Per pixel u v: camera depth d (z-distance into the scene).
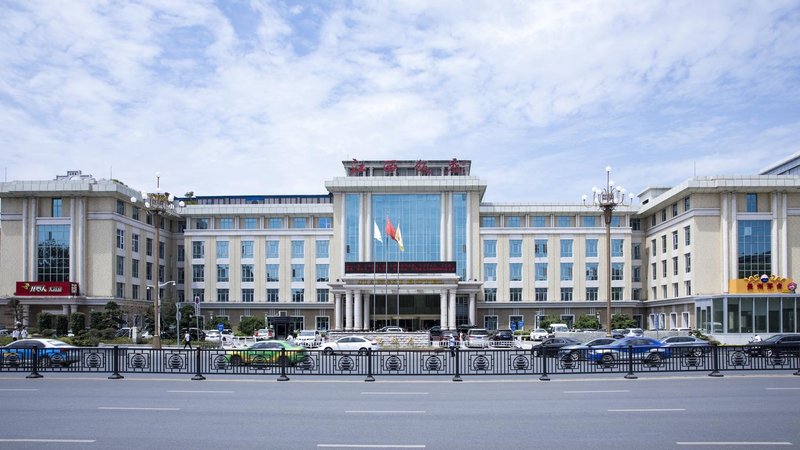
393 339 62.81
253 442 14.61
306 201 108.06
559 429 16.00
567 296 93.56
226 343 66.75
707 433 15.45
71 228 80.50
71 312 78.19
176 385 25.70
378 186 92.25
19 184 80.12
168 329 74.38
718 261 75.38
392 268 86.12
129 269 85.31
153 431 15.89
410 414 18.33
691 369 31.25
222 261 96.81
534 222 95.00
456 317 91.44
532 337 73.56
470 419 17.47
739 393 22.72
